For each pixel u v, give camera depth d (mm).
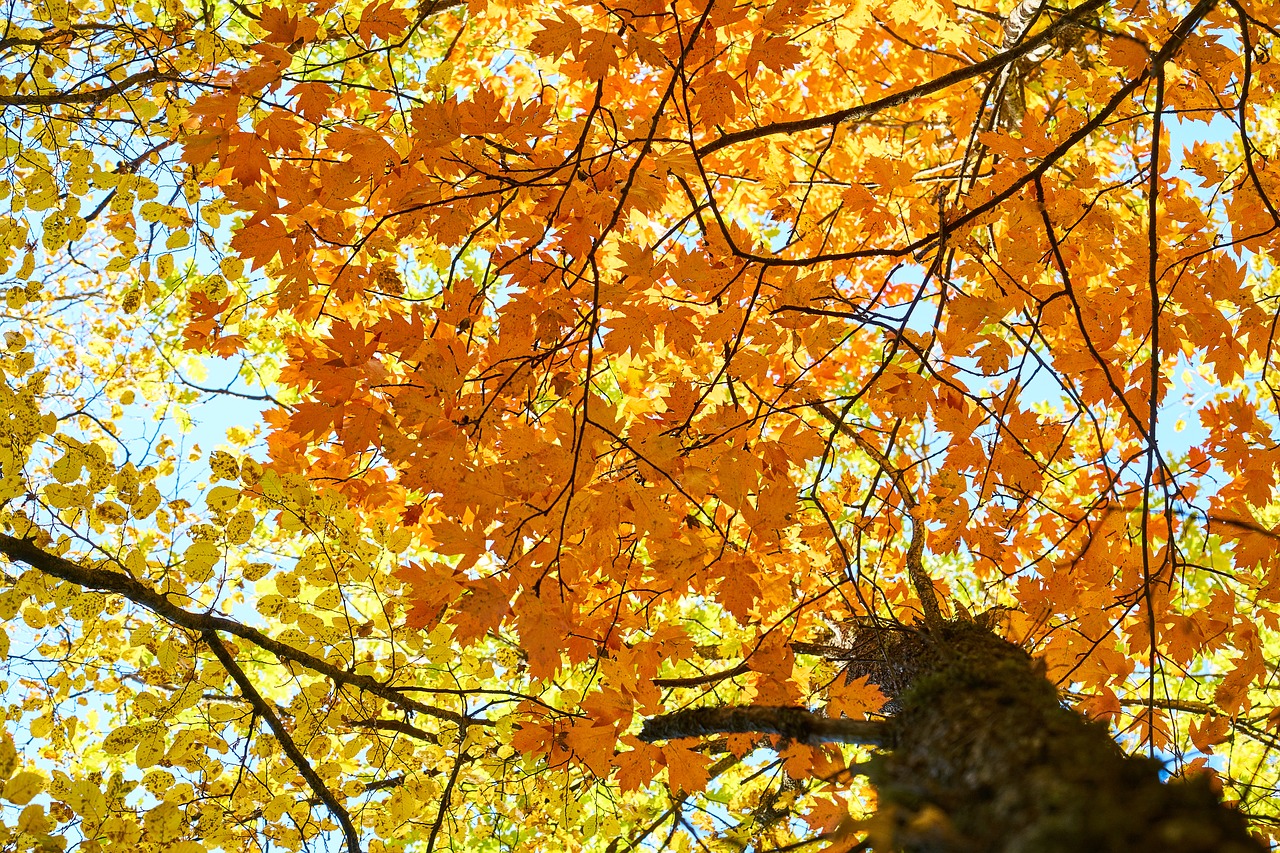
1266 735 3596
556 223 2926
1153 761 1181
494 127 2611
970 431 3186
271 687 4391
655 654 2801
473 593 2387
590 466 2623
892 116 5062
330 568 3320
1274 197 3111
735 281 2799
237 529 3246
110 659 3463
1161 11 3395
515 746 2811
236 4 3506
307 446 3662
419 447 2625
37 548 2998
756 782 4262
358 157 2672
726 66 4000
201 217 3355
